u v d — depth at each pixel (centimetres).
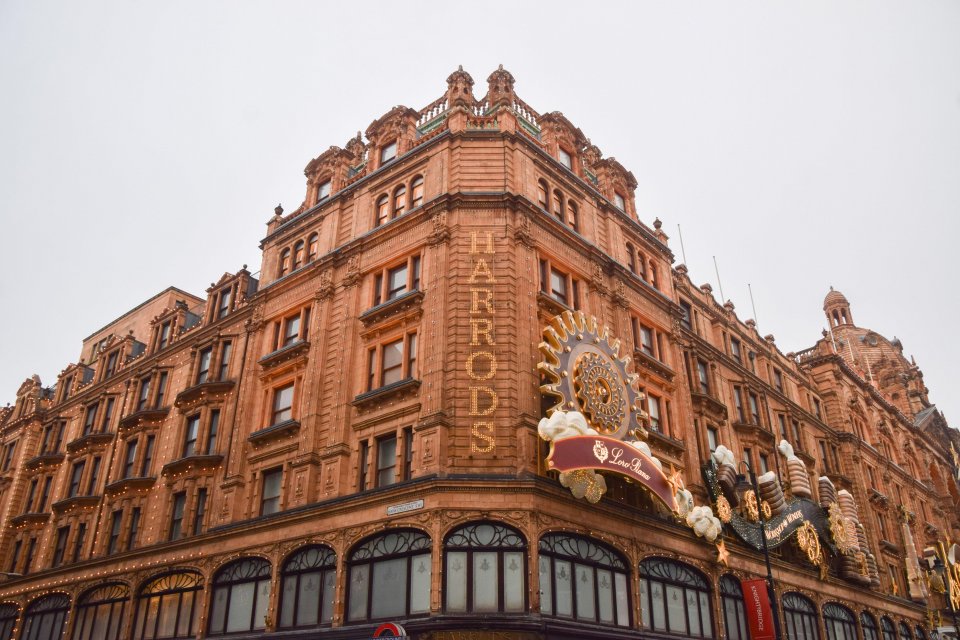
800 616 3931
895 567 5566
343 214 3759
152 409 4225
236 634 2898
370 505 2678
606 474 2909
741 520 3650
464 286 2959
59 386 5369
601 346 3108
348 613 2588
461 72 3700
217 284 4425
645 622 2841
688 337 4416
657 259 4219
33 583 4097
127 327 5631
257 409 3575
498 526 2484
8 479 5075
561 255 3350
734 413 4569
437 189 3297
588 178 3984
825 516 4422
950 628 5422
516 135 3391
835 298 10525
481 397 2736
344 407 3089
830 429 5716
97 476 4388
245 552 3044
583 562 2662
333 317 3419
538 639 2317
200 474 3644
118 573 3588
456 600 2378
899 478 6438
